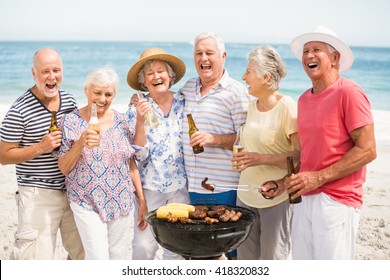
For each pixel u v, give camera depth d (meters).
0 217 6.62
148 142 4.36
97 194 3.95
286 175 3.87
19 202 4.15
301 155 3.74
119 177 4.04
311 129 3.57
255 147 4.14
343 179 3.51
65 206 4.25
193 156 4.38
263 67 3.91
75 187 3.96
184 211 3.71
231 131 4.38
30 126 4.00
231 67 34.31
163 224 3.58
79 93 23.50
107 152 3.97
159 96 4.40
